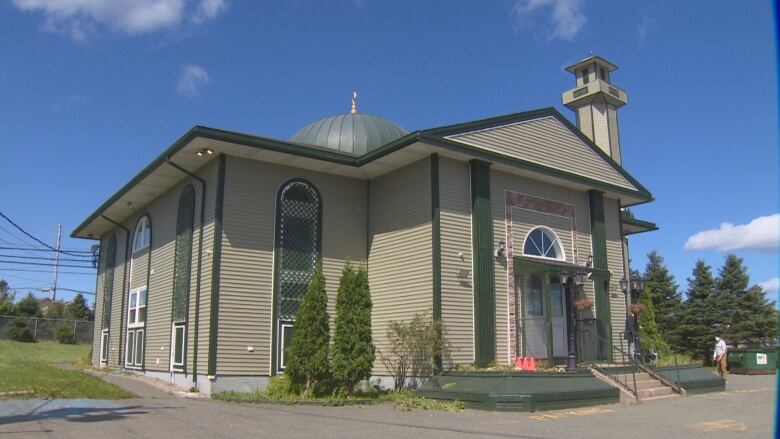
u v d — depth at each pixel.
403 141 16.64
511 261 18.14
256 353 16.84
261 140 16.70
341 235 19.00
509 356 17.41
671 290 41.00
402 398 14.94
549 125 20.12
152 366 20.09
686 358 20.69
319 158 17.73
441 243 16.84
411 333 16.08
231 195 17.25
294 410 13.24
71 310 61.66
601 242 20.92
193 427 10.42
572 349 16.61
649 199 22.78
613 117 29.36
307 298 15.53
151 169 18.86
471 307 17.08
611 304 21.11
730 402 14.88
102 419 11.16
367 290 15.88
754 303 39.41
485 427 10.89
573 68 29.94
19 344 39.66
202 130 15.81
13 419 10.96
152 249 21.97
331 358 15.49
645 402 15.24
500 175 18.66
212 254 16.84
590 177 21.05
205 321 16.66
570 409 13.90
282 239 17.89
